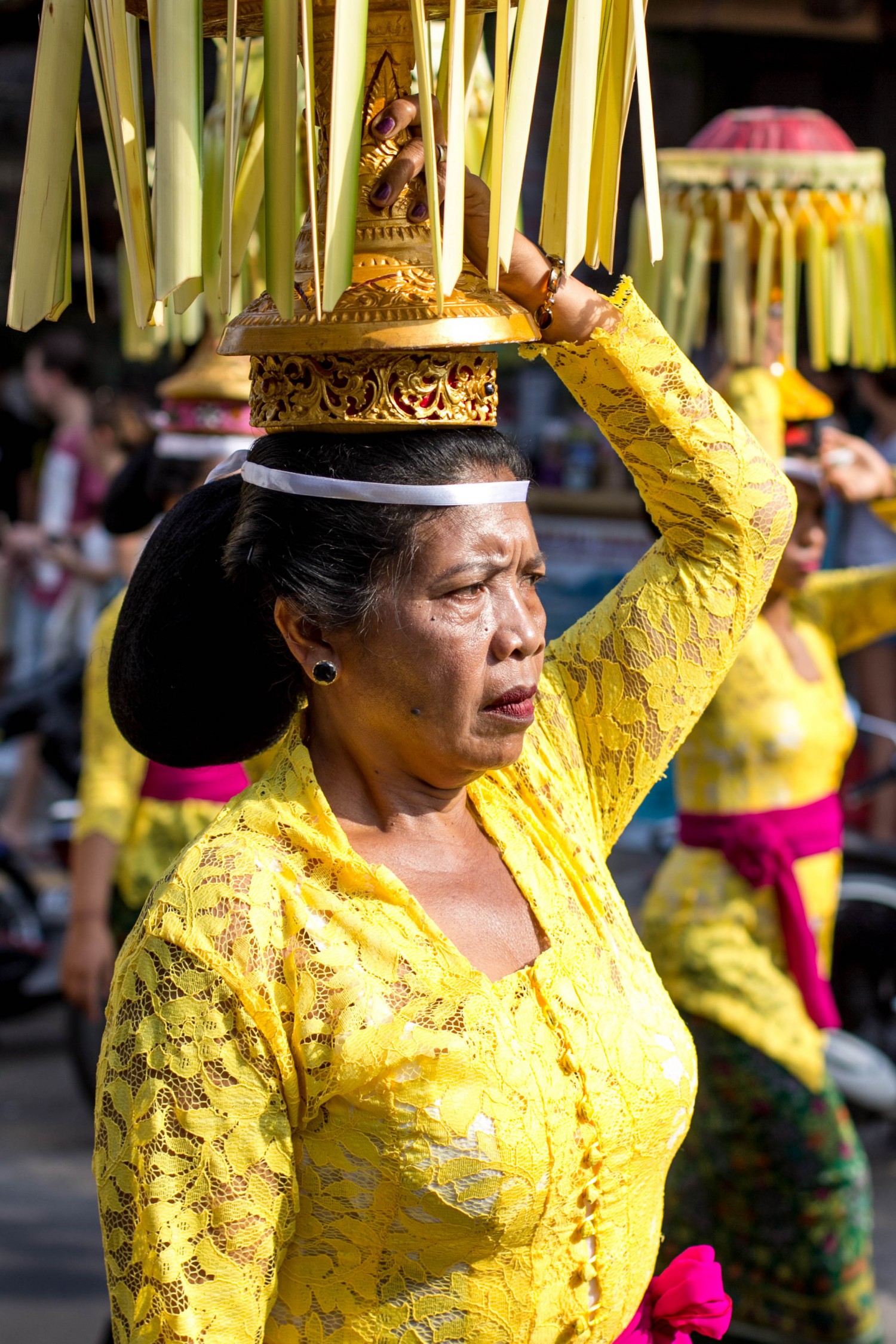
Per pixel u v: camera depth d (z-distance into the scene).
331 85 1.96
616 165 2.10
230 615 2.30
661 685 2.48
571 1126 2.06
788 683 4.91
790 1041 4.68
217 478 2.44
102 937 5.14
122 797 5.18
